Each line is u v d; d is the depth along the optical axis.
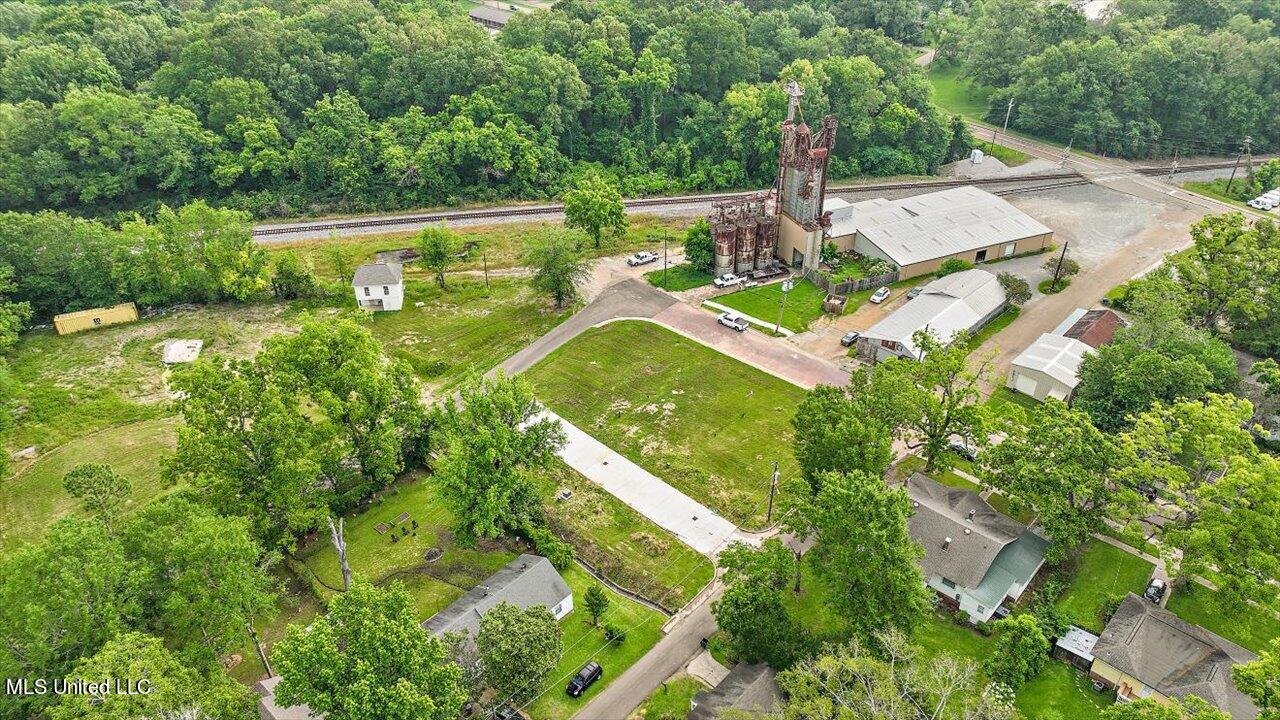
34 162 122.31
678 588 65.44
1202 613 62.22
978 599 61.12
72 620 48.44
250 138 131.75
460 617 57.34
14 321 96.19
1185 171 151.00
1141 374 75.12
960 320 97.56
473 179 141.62
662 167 147.12
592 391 90.69
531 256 103.75
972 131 168.50
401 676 45.09
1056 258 118.62
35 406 88.06
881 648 52.78
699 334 100.94
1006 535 65.25
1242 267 91.69
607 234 126.62
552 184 141.12
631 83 146.38
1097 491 65.00
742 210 113.12
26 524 73.19
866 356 95.00
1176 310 84.75
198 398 64.06
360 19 151.38
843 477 57.94
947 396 72.94
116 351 98.56
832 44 166.00
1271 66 154.62
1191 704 47.25
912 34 199.62
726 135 145.75
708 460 80.00
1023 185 145.12
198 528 52.69
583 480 77.56
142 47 147.75
